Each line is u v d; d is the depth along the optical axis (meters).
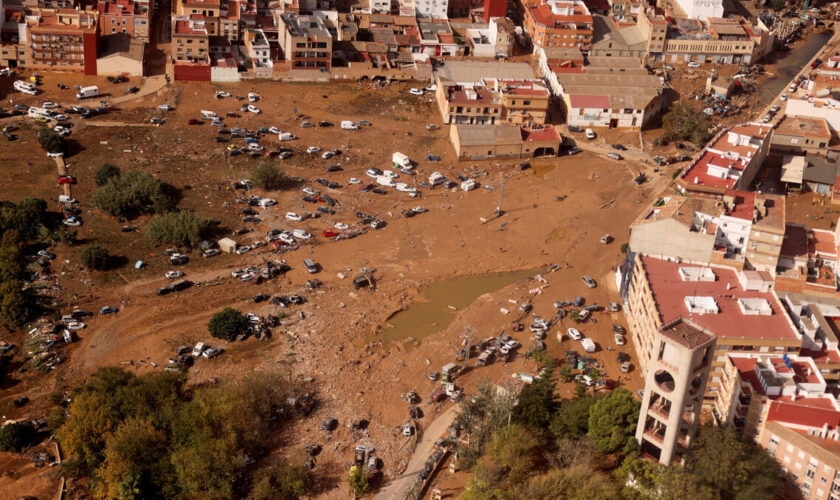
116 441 195.62
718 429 183.12
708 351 172.75
